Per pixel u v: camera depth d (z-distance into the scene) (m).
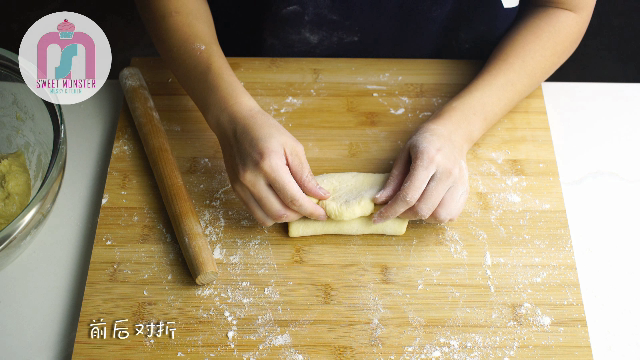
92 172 1.50
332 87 1.62
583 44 2.82
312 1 1.67
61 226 1.39
